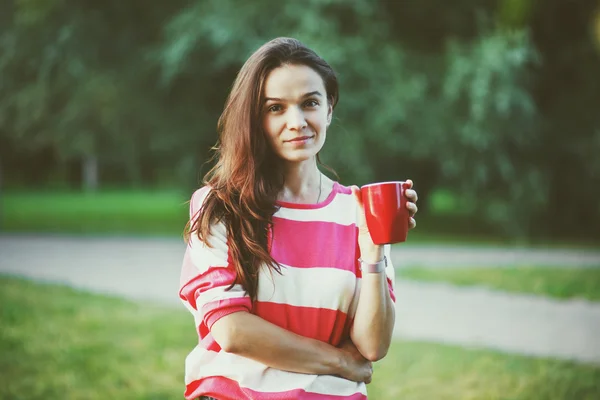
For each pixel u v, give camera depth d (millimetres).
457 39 15750
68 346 6320
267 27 14359
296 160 1921
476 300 8672
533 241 15766
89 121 16406
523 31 14406
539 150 16469
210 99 16125
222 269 1862
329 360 1875
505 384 5352
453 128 14789
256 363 1862
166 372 5605
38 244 14359
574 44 16656
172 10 16125
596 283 9562
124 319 7469
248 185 1882
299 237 1919
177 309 8055
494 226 17500
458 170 15016
